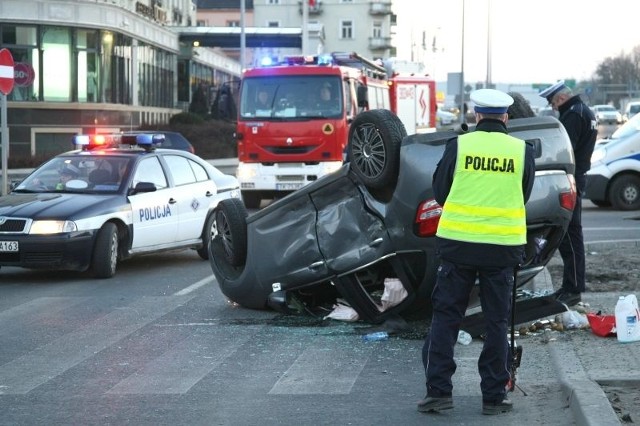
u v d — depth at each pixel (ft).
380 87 103.30
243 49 183.21
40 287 45.29
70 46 173.06
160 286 45.09
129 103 194.59
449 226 22.94
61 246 45.42
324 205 34.14
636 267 44.62
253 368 28.94
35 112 168.76
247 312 37.81
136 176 49.93
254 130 83.97
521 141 23.29
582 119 34.47
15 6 166.30
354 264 33.22
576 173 34.65
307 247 34.53
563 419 22.85
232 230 37.17
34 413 24.49
